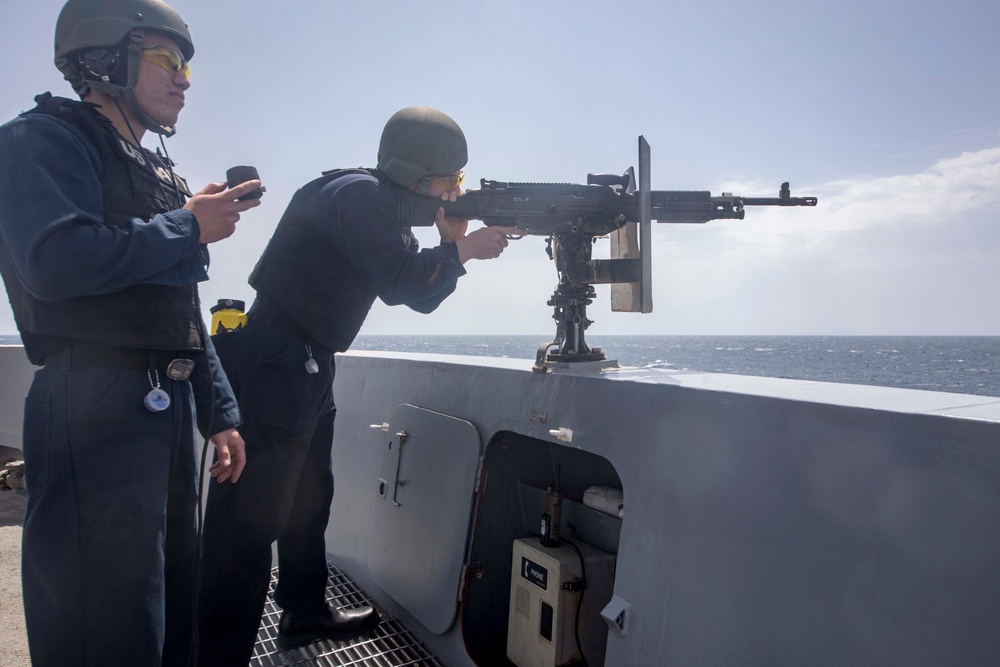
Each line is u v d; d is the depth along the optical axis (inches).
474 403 86.9
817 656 49.3
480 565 86.3
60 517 53.1
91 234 50.2
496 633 89.2
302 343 77.7
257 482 77.0
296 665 85.4
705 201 97.2
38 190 50.2
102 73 57.3
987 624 41.1
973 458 42.4
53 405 54.0
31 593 54.2
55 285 49.7
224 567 77.7
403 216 82.5
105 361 55.2
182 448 61.6
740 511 55.3
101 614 53.6
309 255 77.3
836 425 49.7
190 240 55.1
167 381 59.4
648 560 62.5
